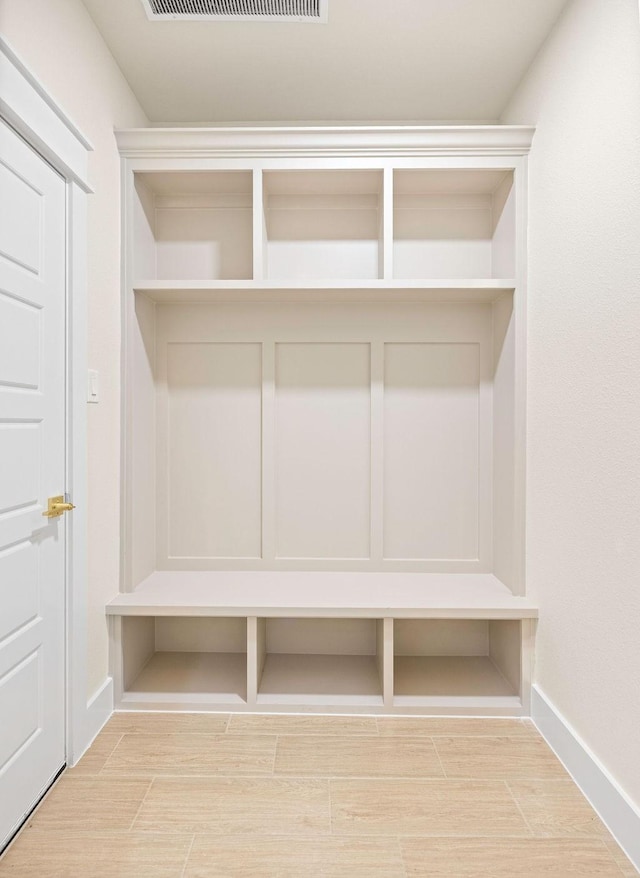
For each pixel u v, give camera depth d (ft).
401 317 8.28
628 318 4.82
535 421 6.90
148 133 7.08
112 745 6.15
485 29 6.43
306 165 7.23
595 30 5.40
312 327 8.29
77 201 5.77
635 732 4.66
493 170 7.30
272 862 4.50
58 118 5.23
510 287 7.23
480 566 8.30
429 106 8.09
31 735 5.06
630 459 4.78
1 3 4.52
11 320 4.71
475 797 5.32
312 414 8.39
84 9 6.07
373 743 6.23
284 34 6.51
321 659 8.23
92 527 6.38
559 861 4.55
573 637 5.80
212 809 5.12
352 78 7.39
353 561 8.37
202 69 7.18
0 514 4.58
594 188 5.43
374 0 5.98
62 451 5.64
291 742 6.23
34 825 4.90
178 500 8.40
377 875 4.39
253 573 8.23
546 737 6.33
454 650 8.45
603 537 5.22
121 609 6.78
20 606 4.86
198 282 7.30
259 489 8.39
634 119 4.73
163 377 8.33
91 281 6.33
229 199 8.34
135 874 4.38
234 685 7.39
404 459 8.39
